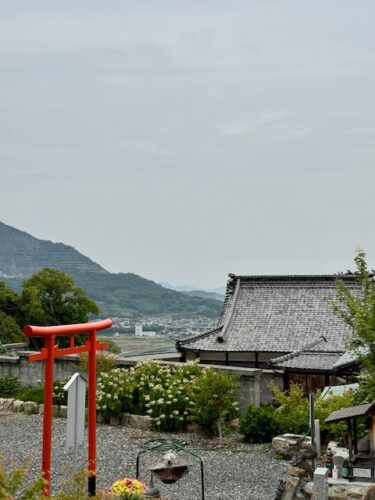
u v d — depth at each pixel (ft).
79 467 63.77
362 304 69.26
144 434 78.89
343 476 50.16
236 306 135.03
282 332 125.90
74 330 48.78
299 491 50.55
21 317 182.80
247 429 74.13
